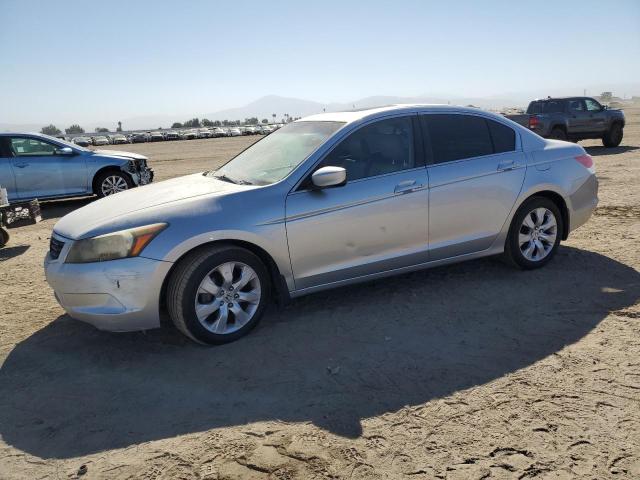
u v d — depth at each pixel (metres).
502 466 2.54
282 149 4.69
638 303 4.40
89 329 4.45
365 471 2.54
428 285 5.01
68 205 11.62
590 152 16.66
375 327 4.17
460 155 4.79
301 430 2.90
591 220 7.34
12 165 10.19
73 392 3.42
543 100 18.06
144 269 3.69
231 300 3.99
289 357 3.75
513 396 3.13
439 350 3.75
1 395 3.42
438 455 2.64
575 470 2.49
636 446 2.65
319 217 4.14
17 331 4.46
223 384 3.44
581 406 3.00
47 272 4.02
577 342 3.77
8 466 2.70
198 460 2.68
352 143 4.38
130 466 2.66
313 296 4.88
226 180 4.64
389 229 4.41
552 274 5.16
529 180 5.03
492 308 4.43
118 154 11.52
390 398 3.18
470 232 4.82
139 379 3.55
